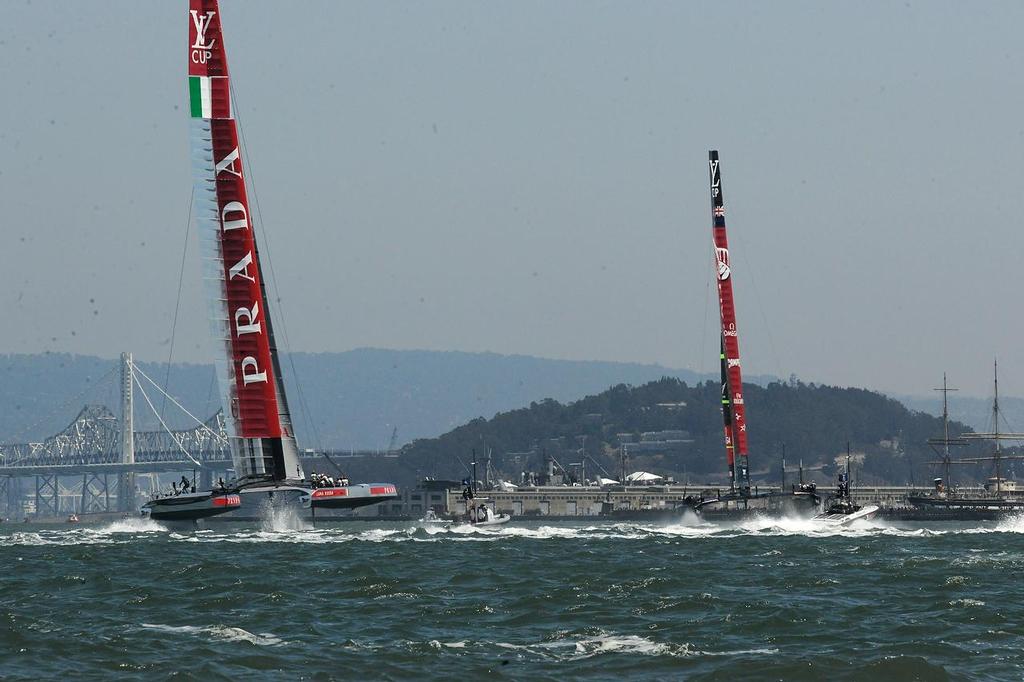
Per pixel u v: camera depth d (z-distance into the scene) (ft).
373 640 560.61
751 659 509.35
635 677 484.33
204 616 630.74
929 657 517.55
